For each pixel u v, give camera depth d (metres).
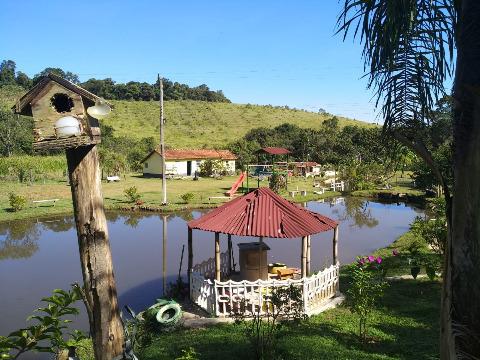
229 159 51.12
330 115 106.69
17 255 17.14
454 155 2.71
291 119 97.69
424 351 7.27
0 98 79.50
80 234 3.73
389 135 3.70
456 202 2.66
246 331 7.91
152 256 16.77
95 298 3.73
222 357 7.12
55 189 34.78
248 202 10.26
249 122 92.50
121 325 3.91
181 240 19.59
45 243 19.14
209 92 120.56
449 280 2.70
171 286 11.36
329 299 10.39
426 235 12.37
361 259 8.92
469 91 2.60
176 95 111.88
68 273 14.62
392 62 3.39
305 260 9.51
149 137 69.00
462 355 2.51
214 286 9.45
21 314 10.95
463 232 2.61
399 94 3.59
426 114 3.56
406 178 43.66
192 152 49.47
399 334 8.21
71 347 3.57
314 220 10.20
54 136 3.73
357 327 8.62
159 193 33.38
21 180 38.91
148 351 7.53
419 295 10.52
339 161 48.00
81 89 3.71
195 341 8.02
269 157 53.06
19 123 52.94
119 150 55.56
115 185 38.94
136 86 107.88
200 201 29.28
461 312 2.62
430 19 3.42
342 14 3.51
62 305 3.24
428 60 3.48
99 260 3.72
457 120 2.67
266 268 10.54
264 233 9.30
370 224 23.27
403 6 3.24
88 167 3.73
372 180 36.81
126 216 25.75
